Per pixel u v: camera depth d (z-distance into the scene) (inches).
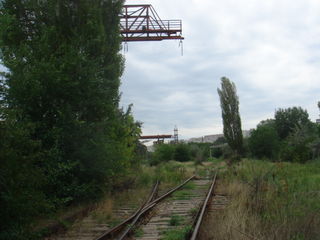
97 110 533.0
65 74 452.1
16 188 285.6
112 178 611.8
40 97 436.8
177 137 4160.9
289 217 301.3
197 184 860.6
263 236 274.5
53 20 534.0
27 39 519.5
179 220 395.9
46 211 335.9
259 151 1866.4
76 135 473.1
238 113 2266.2
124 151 677.3
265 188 411.2
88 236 341.7
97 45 559.2
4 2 526.3
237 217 315.6
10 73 414.6
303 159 1430.9
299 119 3218.5
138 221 398.3
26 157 291.9
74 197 472.1
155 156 2158.0
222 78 2327.8
